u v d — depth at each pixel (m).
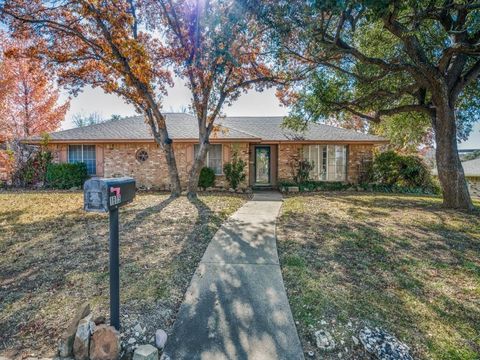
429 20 7.59
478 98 9.30
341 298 3.02
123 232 5.38
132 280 3.37
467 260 4.09
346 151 13.55
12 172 12.52
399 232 5.46
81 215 6.83
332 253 4.35
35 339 2.35
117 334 2.23
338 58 8.21
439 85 7.24
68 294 3.04
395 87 9.13
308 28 5.99
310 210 7.69
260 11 5.46
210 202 8.81
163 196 10.22
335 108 9.62
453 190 7.84
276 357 2.18
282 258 4.14
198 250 4.46
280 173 13.47
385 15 5.25
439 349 2.30
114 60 8.54
